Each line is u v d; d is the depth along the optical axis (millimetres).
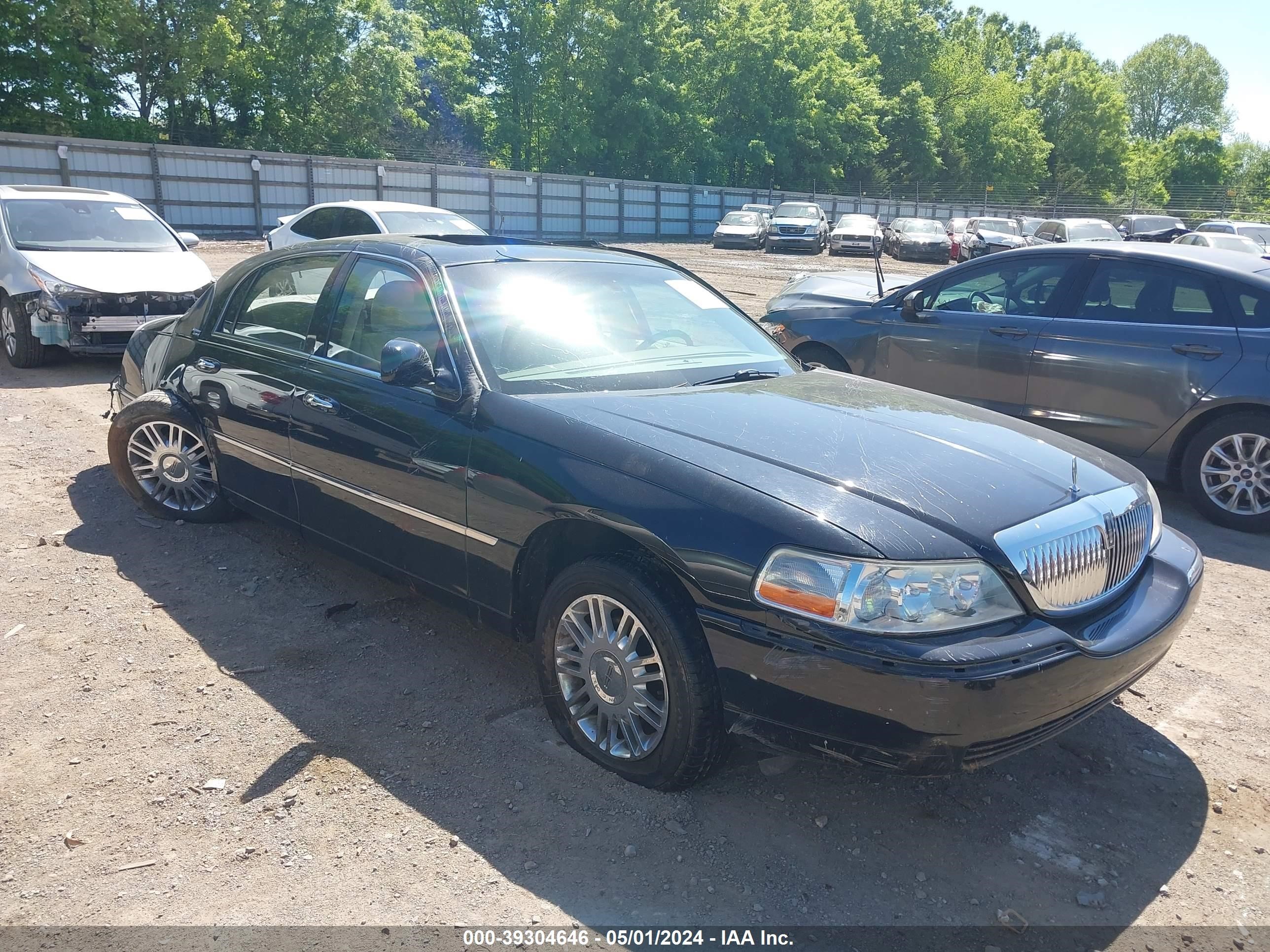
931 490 2717
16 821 2699
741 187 59375
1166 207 62406
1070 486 2939
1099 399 6215
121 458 5027
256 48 38625
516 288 3756
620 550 2986
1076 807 2996
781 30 56656
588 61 49219
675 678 2738
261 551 4730
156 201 30141
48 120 33812
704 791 2975
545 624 3107
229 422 4461
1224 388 5723
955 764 2461
